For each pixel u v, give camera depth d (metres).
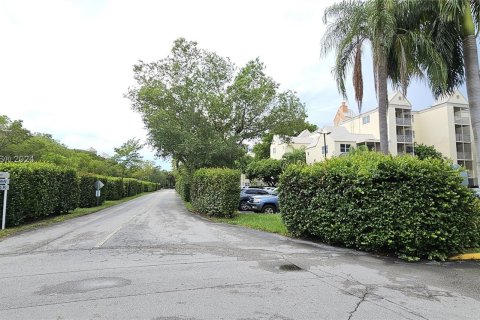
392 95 44.31
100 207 25.59
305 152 52.97
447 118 43.91
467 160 44.28
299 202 9.86
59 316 4.06
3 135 29.14
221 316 4.07
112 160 52.31
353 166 8.40
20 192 13.41
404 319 4.00
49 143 36.12
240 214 17.59
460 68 14.55
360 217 7.97
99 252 8.05
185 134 24.41
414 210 7.13
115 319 3.98
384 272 6.16
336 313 4.18
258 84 28.19
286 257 7.42
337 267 6.53
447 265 6.70
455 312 4.22
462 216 7.15
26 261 7.10
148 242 9.47
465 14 12.66
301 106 29.20
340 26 15.70
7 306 4.40
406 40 13.97
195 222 14.93
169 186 134.00
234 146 25.45
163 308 4.32
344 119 59.47
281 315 4.11
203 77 27.62
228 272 6.13
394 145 43.03
